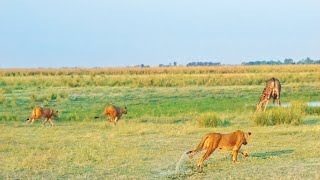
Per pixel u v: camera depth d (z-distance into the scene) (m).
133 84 53.91
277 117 24.56
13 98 37.81
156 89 47.94
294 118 24.62
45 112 26.19
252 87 49.81
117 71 107.25
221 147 14.76
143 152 17.08
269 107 34.03
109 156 16.45
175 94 43.12
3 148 18.22
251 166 14.45
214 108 33.97
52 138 21.03
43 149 18.11
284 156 15.84
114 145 18.73
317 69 100.75
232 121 25.88
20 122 27.23
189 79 58.44
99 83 55.44
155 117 28.89
